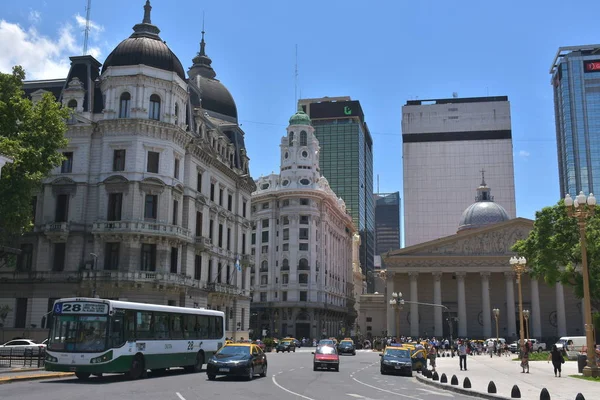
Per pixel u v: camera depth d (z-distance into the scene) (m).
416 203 197.00
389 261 117.50
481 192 144.75
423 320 119.75
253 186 93.62
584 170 190.88
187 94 70.06
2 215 46.38
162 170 64.81
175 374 37.84
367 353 93.12
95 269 62.12
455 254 115.62
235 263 81.69
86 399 22.53
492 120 198.38
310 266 130.62
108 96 65.19
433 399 26.72
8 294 64.94
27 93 73.19
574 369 49.12
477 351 89.44
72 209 64.81
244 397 24.73
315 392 28.19
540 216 68.56
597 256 62.94
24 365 41.12
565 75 199.38
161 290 63.19
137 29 71.56
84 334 31.44
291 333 128.00
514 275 113.88
